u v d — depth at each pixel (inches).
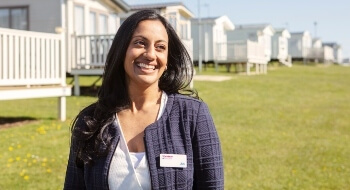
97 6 752.3
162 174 83.7
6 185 233.3
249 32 1466.5
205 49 1238.3
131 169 84.5
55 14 679.7
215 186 86.3
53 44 408.5
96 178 86.1
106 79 91.4
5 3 697.6
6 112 455.2
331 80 990.4
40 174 254.4
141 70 88.0
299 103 613.0
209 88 706.8
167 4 994.7
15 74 368.5
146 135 85.2
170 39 92.4
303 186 254.8
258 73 1112.8
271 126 435.8
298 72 1207.6
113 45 91.0
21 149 301.7
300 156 322.0
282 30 1675.7
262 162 301.1
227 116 476.4
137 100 89.9
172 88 92.8
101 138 86.4
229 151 325.4
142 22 89.3
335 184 260.7
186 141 85.7
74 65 596.7
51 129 368.2
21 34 374.0
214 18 1243.2
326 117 503.8
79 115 92.4
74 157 91.0
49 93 396.8
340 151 343.0
